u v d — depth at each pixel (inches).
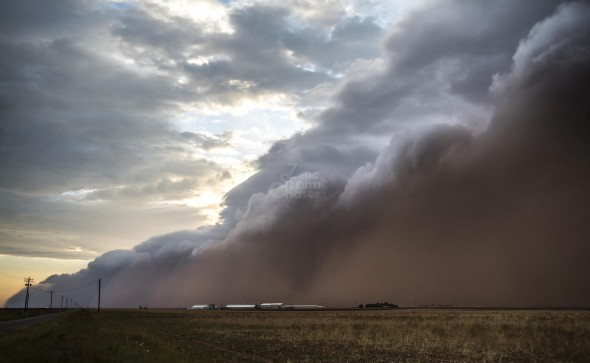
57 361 890.1
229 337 1895.9
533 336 1641.2
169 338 1839.3
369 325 2618.1
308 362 1098.1
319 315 5093.5
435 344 1461.6
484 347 1357.0
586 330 1927.9
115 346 1140.5
